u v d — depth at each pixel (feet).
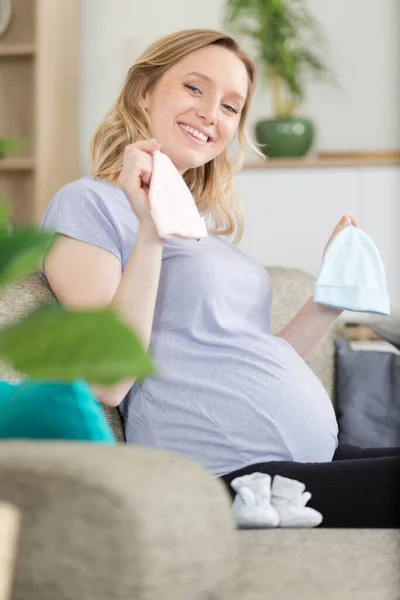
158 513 3.67
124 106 7.60
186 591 3.73
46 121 17.42
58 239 6.63
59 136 17.66
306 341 7.80
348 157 17.01
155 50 7.59
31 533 3.75
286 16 16.40
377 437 8.79
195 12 18.03
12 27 18.30
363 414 8.89
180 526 3.70
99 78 18.37
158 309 6.82
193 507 3.76
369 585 4.31
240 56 7.90
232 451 6.53
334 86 17.25
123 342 2.56
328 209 15.56
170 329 6.79
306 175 15.58
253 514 5.53
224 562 3.87
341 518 5.72
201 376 6.64
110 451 3.89
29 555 3.75
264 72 16.51
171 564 3.68
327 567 4.53
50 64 17.43
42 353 2.56
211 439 6.53
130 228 6.75
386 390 8.98
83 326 2.57
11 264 2.95
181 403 6.58
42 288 6.55
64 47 17.67
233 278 7.06
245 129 8.37
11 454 3.77
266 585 4.24
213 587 3.85
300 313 7.89
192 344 6.75
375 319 9.50
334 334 9.37
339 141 17.29
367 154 16.96
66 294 6.51
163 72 7.55
